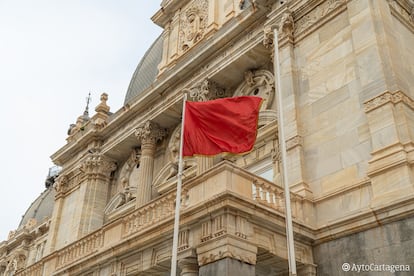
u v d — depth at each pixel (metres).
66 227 30.52
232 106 16.22
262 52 21.88
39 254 44.88
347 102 16.77
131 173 29.53
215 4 28.33
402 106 15.09
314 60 18.64
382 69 15.81
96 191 29.94
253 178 15.05
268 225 14.52
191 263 14.27
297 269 15.17
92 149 31.02
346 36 17.84
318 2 19.38
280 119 14.24
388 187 14.12
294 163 17.20
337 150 16.42
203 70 24.38
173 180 24.81
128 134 28.55
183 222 14.70
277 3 21.45
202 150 15.85
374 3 17.39
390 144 14.62
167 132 27.53
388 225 13.79
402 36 17.88
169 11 32.19
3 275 47.25
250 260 13.45
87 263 19.02
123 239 17.59
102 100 33.09
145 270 16.25
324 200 15.98
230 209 13.66
